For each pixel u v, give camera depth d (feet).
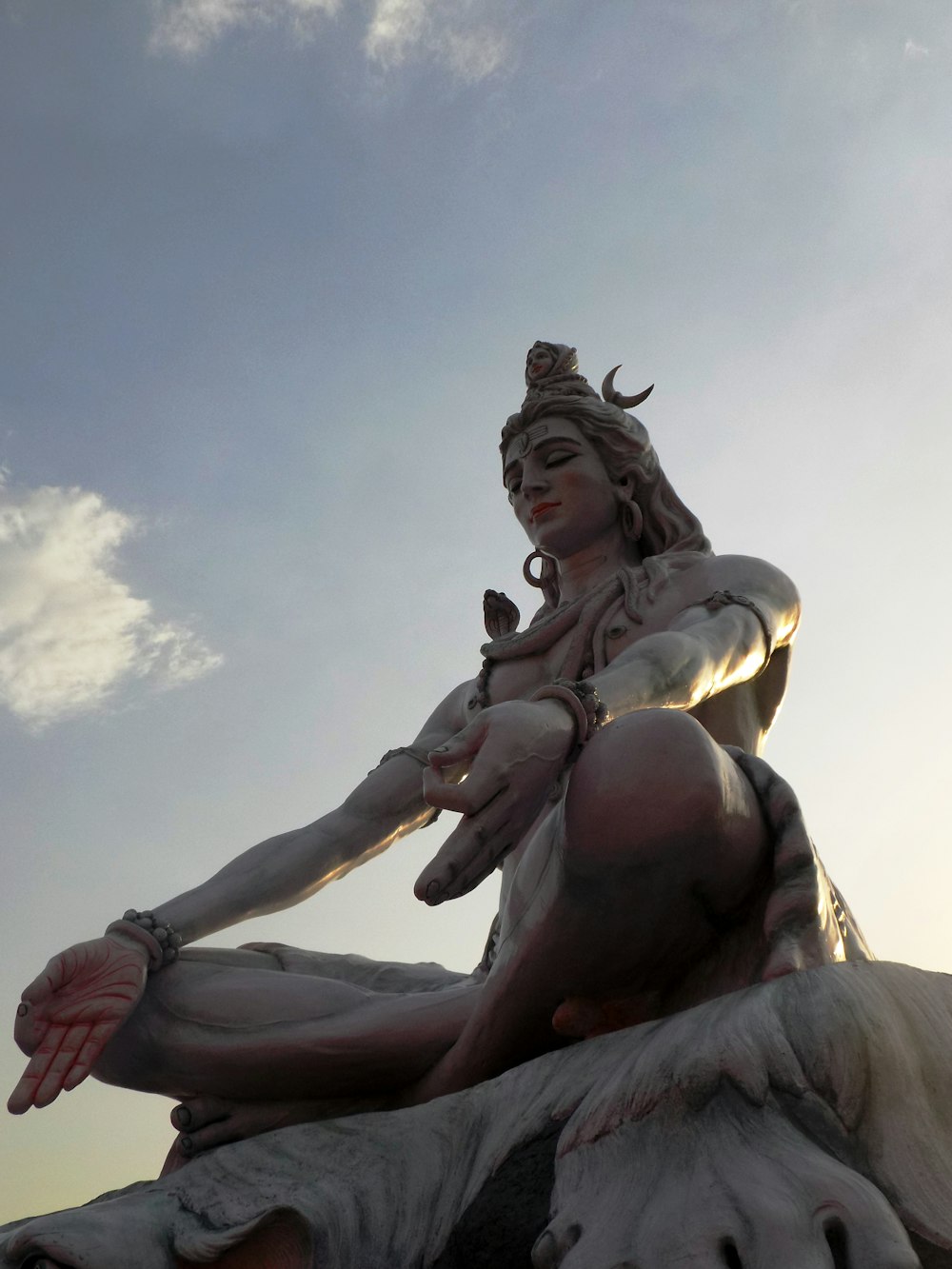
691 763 9.59
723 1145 7.89
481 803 9.79
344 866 15.48
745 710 15.84
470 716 16.31
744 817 9.87
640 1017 10.64
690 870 9.80
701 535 17.15
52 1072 11.66
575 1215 8.02
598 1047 9.53
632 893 9.89
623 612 15.78
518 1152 9.14
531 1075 9.77
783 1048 8.14
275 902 14.64
